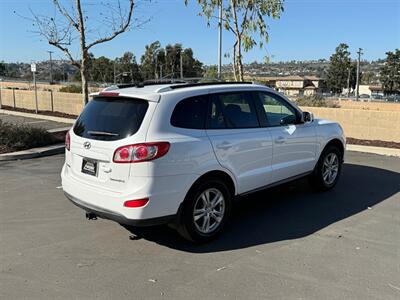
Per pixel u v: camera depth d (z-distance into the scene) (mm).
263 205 6168
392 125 12016
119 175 4250
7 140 10312
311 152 6340
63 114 20516
